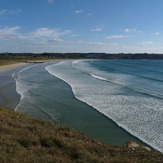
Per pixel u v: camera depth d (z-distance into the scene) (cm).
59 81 4162
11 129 994
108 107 2275
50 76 5066
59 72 6181
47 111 2122
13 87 3497
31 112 2081
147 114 2033
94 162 741
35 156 739
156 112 2097
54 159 729
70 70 6931
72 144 873
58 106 2311
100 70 7075
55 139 893
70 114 2033
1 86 3616
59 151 804
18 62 11519
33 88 3388
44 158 727
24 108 2223
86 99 2633
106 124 1772
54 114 2023
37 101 2528
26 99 2625
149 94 2948
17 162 674
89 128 1677
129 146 1066
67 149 827
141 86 3684
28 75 5384
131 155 880
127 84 3878
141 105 2364
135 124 1764
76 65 9894
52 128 1174
